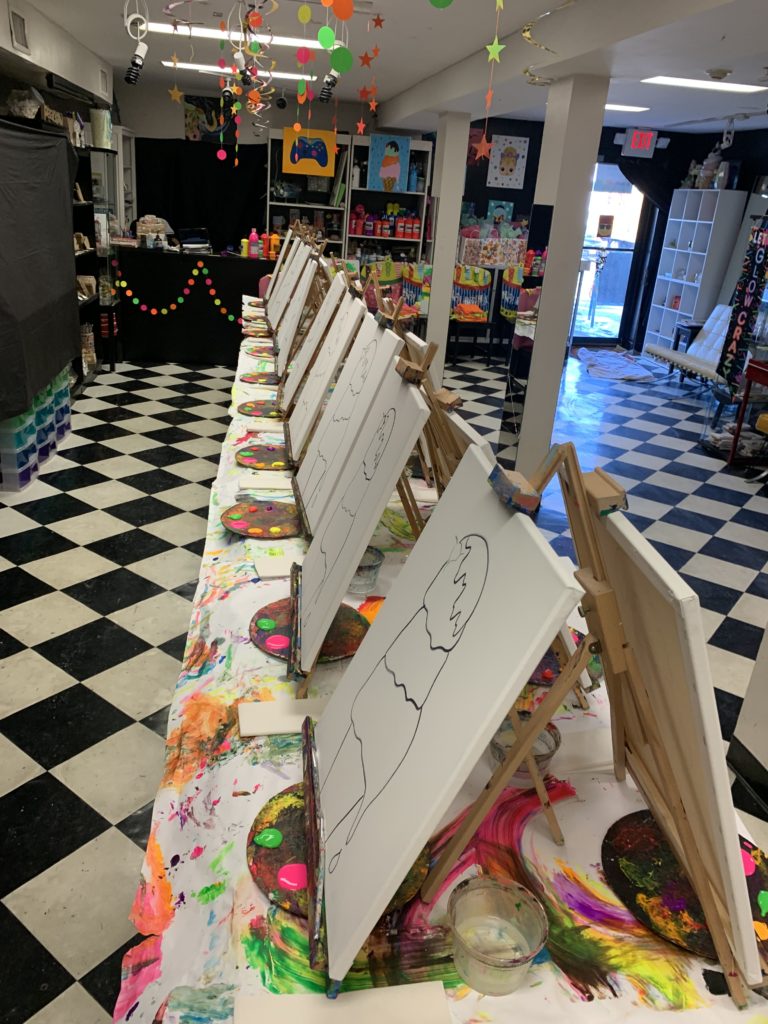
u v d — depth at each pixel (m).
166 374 7.48
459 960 0.94
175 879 1.11
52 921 1.90
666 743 0.97
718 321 8.43
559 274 4.45
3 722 2.58
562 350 4.59
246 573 1.92
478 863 1.12
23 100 5.00
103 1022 1.67
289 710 1.41
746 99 5.88
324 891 0.96
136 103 9.05
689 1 2.90
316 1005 0.90
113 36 6.09
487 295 9.25
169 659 2.98
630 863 1.13
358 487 1.61
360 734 1.08
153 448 5.36
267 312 5.70
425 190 8.75
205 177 9.27
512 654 0.78
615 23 3.42
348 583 1.41
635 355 10.27
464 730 0.80
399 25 4.65
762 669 2.46
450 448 1.67
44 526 4.06
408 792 0.85
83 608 3.31
